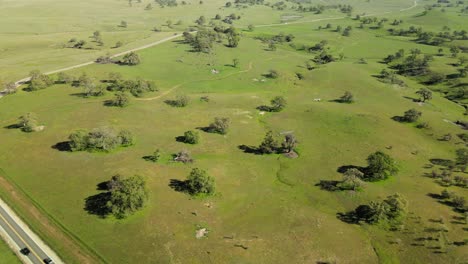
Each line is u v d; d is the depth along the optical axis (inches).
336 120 5270.7
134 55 7593.5
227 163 4023.1
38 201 3228.3
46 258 2620.6
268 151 4286.4
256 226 3056.1
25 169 3715.6
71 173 3639.3
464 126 5300.2
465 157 4185.5
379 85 7007.9
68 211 3102.9
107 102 5462.6
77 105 5315.0
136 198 3051.2
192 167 3846.0
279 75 7465.6
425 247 2859.3
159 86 6491.1
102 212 3090.6
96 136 4101.9
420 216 3193.9
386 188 3636.8
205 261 2647.6
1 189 3390.7
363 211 3267.7
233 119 5231.3
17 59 7637.8
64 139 4303.6
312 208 3339.1
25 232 2876.5
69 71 6830.7
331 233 3006.9
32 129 4463.6
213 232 2950.3
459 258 2746.1
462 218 3184.1
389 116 5487.2
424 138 4845.0
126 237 2839.6
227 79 7214.6
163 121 4972.9
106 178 3550.7
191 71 7524.6
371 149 4456.2
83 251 2699.3
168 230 2925.7
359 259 2746.1
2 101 5408.5
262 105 5871.1
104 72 6963.6
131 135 4239.7
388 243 2910.9
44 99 5516.7
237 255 2719.0
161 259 2642.7
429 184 3722.9
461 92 6825.8
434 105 6230.3
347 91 6550.2
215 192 3459.6
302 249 2815.0
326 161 4160.9
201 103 5757.9
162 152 4099.4
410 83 7564.0
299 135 4832.7
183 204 3248.0
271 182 3750.0
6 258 2613.2
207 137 4579.2
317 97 6402.6
